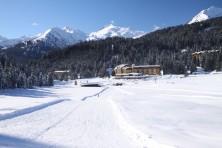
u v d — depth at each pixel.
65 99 43.69
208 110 24.30
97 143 12.03
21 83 91.44
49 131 14.36
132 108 26.66
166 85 83.88
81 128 15.70
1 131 13.78
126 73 157.62
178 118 19.06
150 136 12.77
